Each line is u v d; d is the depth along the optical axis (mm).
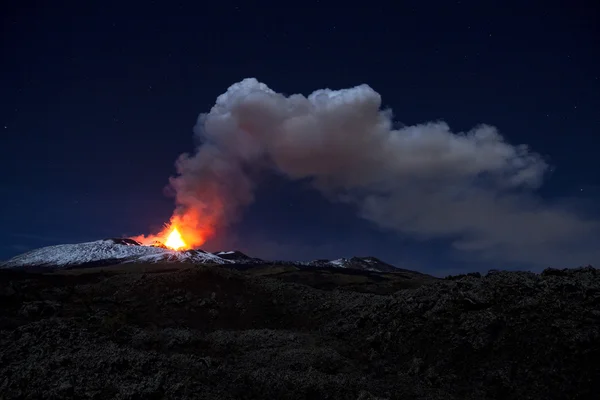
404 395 26953
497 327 30906
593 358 26750
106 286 45969
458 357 30250
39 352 22984
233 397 22875
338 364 31188
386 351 34031
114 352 23844
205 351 32156
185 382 22000
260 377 26562
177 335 33125
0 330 26859
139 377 21656
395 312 37688
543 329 29531
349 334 38406
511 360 28516
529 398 26016
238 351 33438
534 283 34312
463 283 36938
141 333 32312
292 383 26125
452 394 27578
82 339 25766
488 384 27688
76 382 20234
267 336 36625
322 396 25375
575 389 25703
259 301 46062
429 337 33062
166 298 43469
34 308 33438
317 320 43250
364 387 26891
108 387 20281
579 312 30062
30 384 19828
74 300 39906
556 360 27359
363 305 42781
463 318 32969
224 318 42375
